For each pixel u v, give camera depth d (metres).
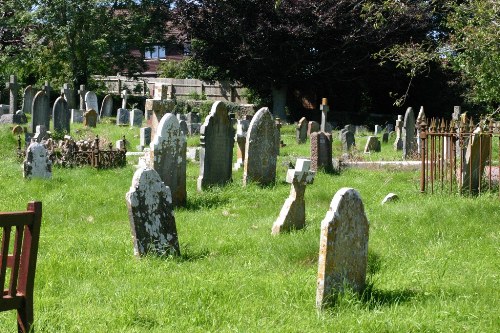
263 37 43.69
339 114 48.88
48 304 7.23
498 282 8.11
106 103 43.47
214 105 16.02
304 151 26.14
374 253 9.44
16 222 5.54
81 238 10.81
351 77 47.12
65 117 28.14
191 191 15.67
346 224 7.36
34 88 43.25
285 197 14.70
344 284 7.37
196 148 22.30
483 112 43.69
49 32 48.44
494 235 10.62
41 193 15.18
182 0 45.09
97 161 19.20
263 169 16.42
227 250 10.05
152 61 68.00
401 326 6.41
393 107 50.56
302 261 9.30
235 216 13.07
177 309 7.05
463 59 17.88
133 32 49.94
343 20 42.66
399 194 14.36
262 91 50.44
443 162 14.59
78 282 8.23
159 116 20.88
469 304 7.20
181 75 57.19
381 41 43.00
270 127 16.45
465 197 13.45
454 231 10.79
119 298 7.39
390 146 30.09
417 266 8.91
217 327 6.54
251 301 7.36
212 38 45.47
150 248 9.47
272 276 8.45
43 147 16.73
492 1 16.14
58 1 47.28
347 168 20.31
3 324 6.39
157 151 13.80
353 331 6.34
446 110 47.66
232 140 16.39
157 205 9.59
